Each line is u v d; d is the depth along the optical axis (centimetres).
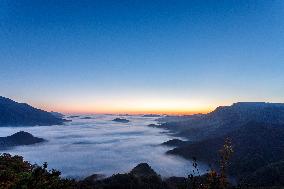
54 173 2016
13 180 1966
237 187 1048
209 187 1011
